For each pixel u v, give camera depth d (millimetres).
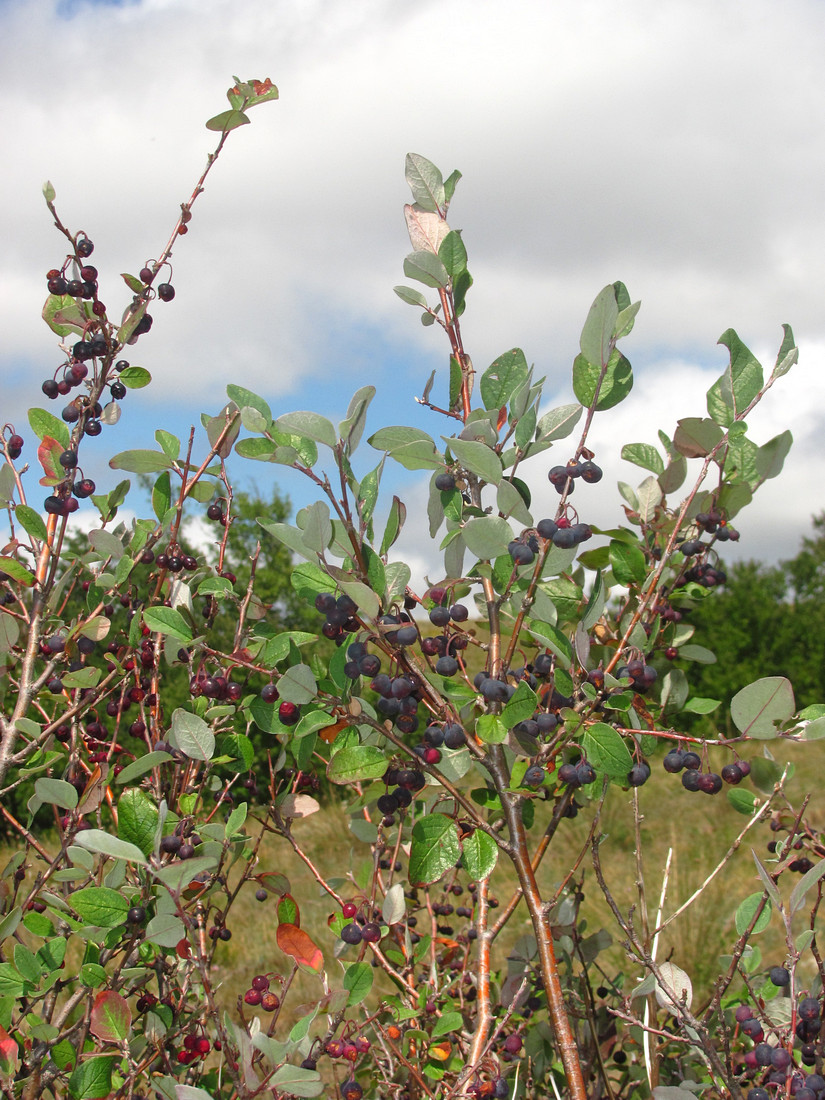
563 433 1694
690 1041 1543
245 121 2225
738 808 1941
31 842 1920
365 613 1423
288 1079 1316
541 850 1564
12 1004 1654
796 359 1871
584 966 2180
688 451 1922
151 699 2098
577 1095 1353
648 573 2070
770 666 15109
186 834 1889
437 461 1608
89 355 2158
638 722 1704
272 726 1768
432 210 1977
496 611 1646
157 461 2225
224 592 2176
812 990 1846
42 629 2100
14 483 2145
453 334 1875
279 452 1457
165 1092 1495
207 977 1486
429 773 1523
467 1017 2326
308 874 6367
